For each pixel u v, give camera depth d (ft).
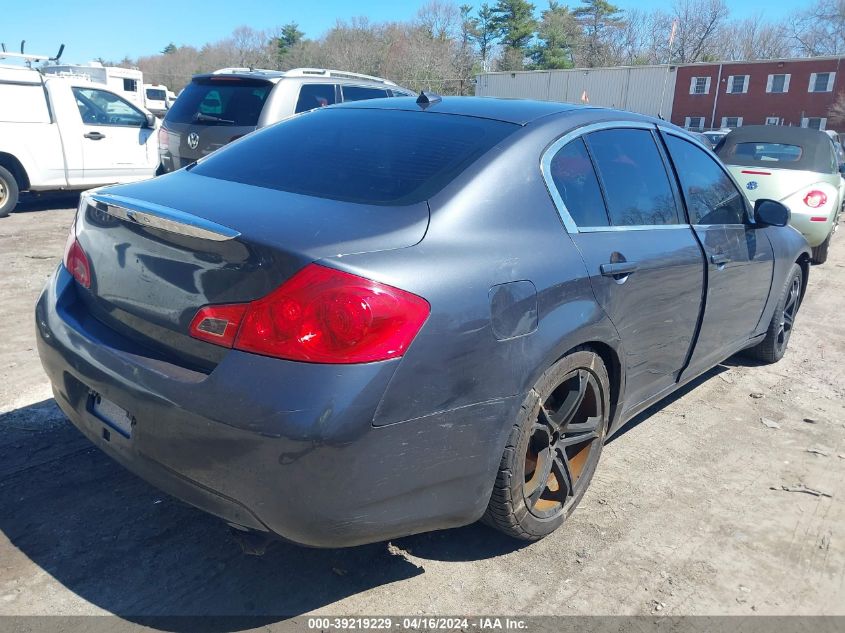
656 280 10.30
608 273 9.25
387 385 6.76
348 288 6.68
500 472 8.25
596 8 256.52
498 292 7.73
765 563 9.44
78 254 8.75
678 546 9.68
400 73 196.65
